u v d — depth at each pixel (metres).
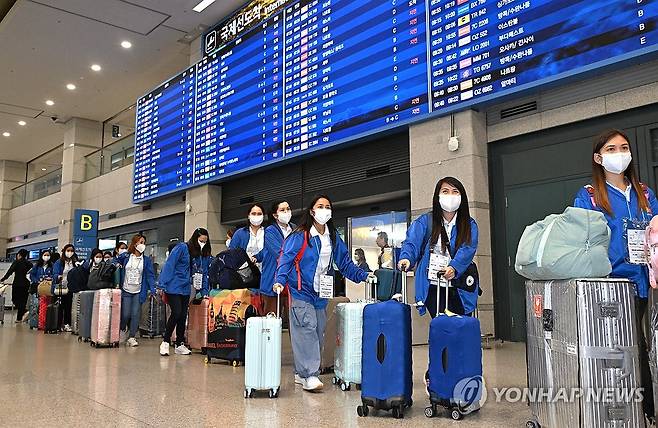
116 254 8.68
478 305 6.02
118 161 14.73
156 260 12.65
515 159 6.17
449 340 2.89
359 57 7.37
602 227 2.27
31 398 3.41
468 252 3.12
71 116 16.69
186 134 10.98
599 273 2.24
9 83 13.87
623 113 5.29
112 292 6.58
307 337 3.72
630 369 2.15
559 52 5.24
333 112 7.66
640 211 2.56
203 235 6.03
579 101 5.57
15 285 11.36
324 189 8.42
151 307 7.95
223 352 4.91
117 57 12.25
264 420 2.85
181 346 5.82
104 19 10.41
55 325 8.78
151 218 12.78
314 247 3.74
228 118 9.79
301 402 3.31
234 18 9.93
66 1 9.75
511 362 4.61
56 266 9.24
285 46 8.66
